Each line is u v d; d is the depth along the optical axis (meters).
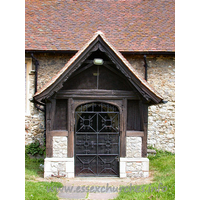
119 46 8.69
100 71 6.80
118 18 10.05
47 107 6.67
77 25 9.61
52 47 8.55
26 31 9.09
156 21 9.95
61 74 6.16
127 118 6.92
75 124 6.86
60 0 10.71
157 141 9.09
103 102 6.82
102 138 6.92
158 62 9.09
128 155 6.83
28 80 8.92
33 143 8.84
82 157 6.86
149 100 6.49
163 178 6.19
